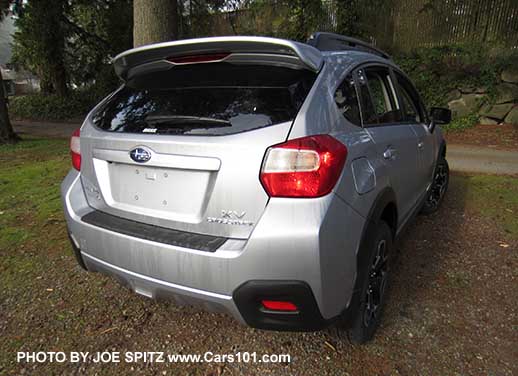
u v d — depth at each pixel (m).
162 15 5.15
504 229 3.86
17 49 18.61
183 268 1.81
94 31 18.30
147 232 1.96
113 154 2.08
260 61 1.99
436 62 10.73
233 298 1.75
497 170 6.39
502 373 2.01
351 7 11.19
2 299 2.72
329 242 1.70
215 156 1.76
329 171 1.72
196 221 1.86
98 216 2.20
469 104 10.49
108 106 2.37
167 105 2.05
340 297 1.85
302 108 1.79
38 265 3.20
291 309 1.74
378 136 2.34
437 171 4.16
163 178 1.95
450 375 2.00
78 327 2.44
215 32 14.13
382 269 2.35
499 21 10.44
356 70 2.39
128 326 2.44
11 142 9.55
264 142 1.70
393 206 2.49
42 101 18.70
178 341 2.31
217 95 1.95
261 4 12.35
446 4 10.80
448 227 3.93
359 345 2.22
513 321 2.43
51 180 5.85
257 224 1.70
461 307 2.58
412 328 2.37
